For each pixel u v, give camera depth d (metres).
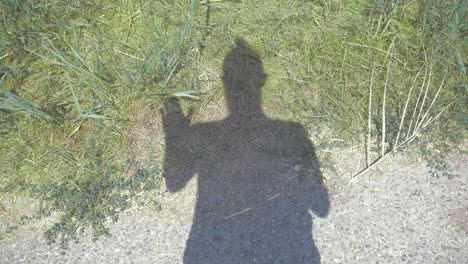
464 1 1.47
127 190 1.32
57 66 1.53
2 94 1.47
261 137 1.40
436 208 1.26
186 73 1.51
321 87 1.49
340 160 1.36
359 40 1.56
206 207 1.29
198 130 1.42
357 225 1.24
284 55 1.56
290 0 1.68
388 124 1.40
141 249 1.23
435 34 1.52
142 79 1.47
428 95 1.46
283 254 1.21
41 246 1.25
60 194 1.31
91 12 1.66
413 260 1.19
